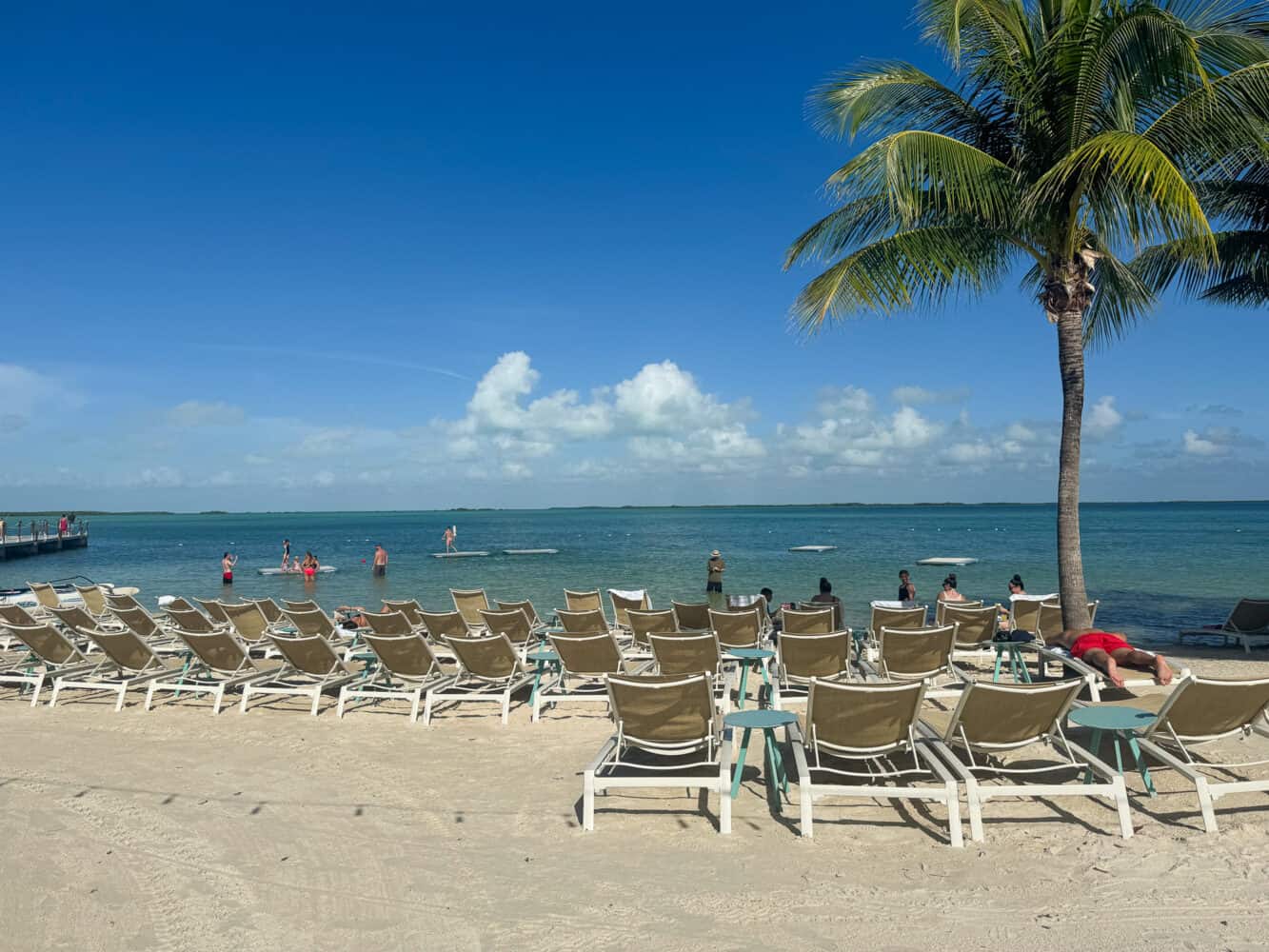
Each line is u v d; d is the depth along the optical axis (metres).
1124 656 6.88
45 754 6.12
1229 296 11.66
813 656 6.89
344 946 3.25
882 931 3.29
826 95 8.32
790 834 4.37
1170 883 3.63
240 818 4.75
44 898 3.73
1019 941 3.19
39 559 40.34
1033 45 8.19
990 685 4.36
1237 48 7.18
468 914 3.51
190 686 7.62
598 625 8.88
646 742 4.87
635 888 3.74
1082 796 4.80
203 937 3.34
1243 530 60.62
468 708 7.46
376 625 8.57
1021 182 7.95
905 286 8.57
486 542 57.34
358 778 5.48
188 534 87.12
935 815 4.60
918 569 26.70
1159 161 6.33
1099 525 79.00
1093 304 10.34
